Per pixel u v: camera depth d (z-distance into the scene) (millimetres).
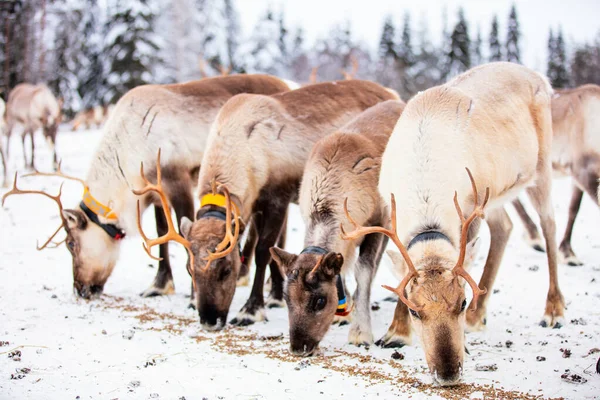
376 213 5109
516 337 4797
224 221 5387
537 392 3666
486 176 4547
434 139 4375
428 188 4191
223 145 5848
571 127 7184
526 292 5992
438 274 3678
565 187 11422
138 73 29125
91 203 6383
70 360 4305
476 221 4523
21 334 4855
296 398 3668
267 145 5988
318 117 6375
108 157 6504
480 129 4609
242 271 6770
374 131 5531
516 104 5008
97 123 30547
